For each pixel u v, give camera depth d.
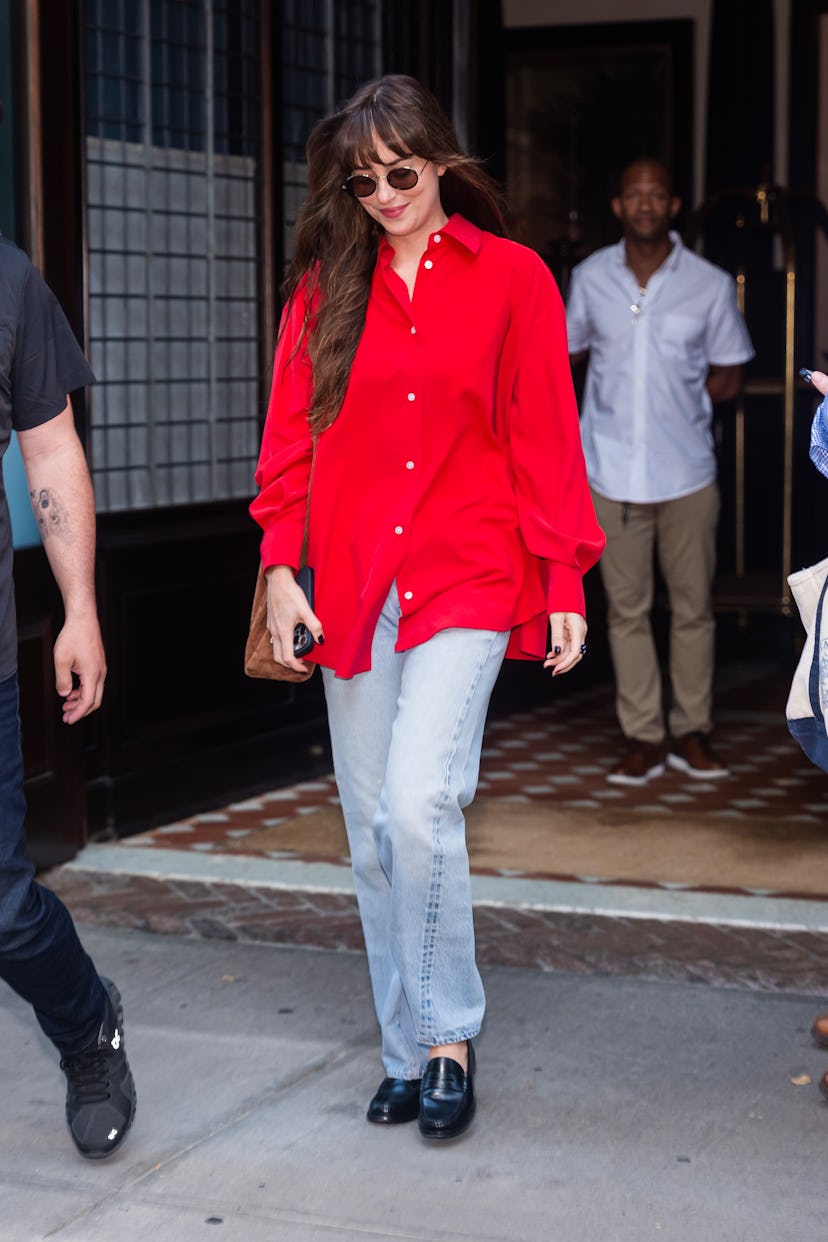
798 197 8.39
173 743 5.25
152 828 5.19
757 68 9.16
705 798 5.69
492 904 4.40
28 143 4.52
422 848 2.88
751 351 5.86
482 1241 2.71
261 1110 3.21
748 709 7.20
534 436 2.95
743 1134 3.09
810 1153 3.02
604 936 4.13
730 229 9.20
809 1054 3.46
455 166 2.86
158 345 5.27
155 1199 2.85
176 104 5.27
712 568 5.92
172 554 5.19
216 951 4.12
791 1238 2.71
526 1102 3.23
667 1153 3.02
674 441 5.70
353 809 3.09
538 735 6.74
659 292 5.66
